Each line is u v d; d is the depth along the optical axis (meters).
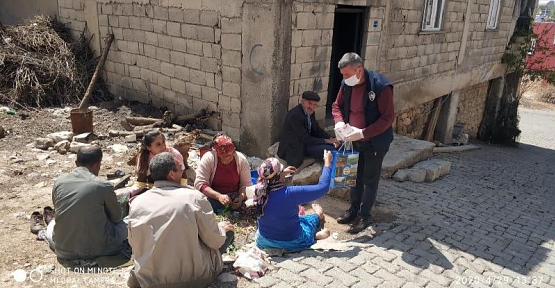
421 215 5.55
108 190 3.67
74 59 9.30
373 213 5.43
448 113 12.42
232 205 4.67
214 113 6.90
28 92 8.48
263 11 5.70
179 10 6.98
